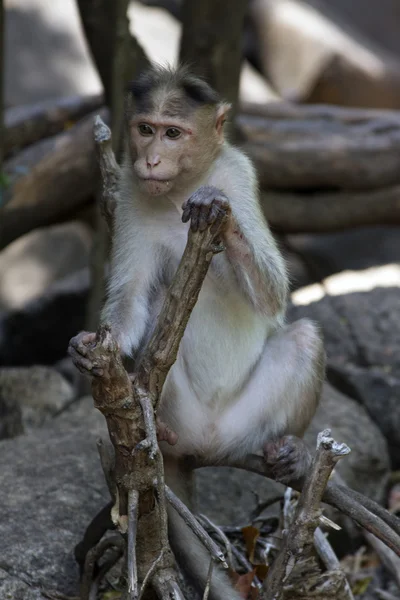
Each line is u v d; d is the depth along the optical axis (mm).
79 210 17312
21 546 8789
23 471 10094
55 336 19562
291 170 17547
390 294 15172
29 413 13188
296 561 7273
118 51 13164
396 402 12922
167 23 30266
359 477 11461
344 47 30438
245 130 17359
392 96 30828
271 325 8398
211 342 8203
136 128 7777
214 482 10516
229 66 14953
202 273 6559
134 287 8258
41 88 27391
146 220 8203
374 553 10773
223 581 7574
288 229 18469
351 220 18375
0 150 14867
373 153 17828
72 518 9305
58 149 16297
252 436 8391
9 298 25703
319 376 8352
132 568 6578
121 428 6652
